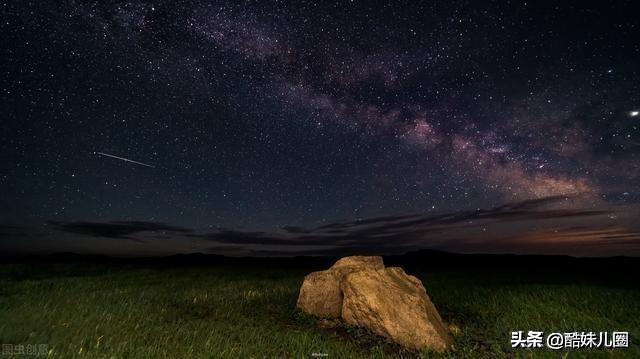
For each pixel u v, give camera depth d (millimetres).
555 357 8867
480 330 11250
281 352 8898
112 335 8727
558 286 17797
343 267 13844
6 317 9688
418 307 10648
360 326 11008
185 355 7875
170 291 16828
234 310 13250
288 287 18688
